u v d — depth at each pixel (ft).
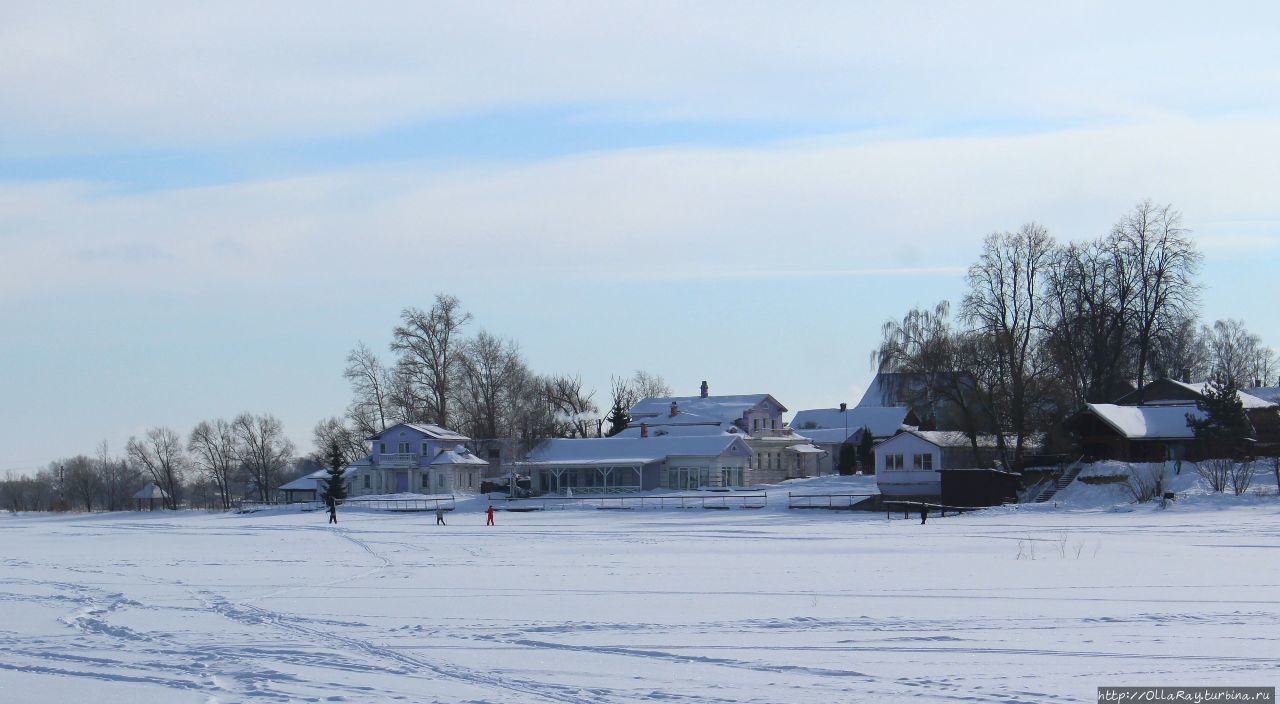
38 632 85.76
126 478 602.85
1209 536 168.96
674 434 413.80
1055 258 285.23
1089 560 132.57
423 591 110.52
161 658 73.56
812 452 412.98
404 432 390.42
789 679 64.69
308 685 64.69
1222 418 251.39
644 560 145.59
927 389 292.61
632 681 64.85
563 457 374.22
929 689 61.67
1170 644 73.67
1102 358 290.35
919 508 264.52
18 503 647.15
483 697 61.21
